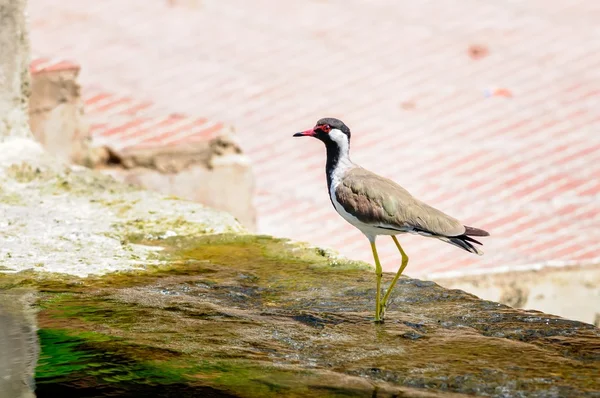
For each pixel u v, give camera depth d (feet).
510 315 28.27
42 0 90.58
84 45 82.48
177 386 24.21
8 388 24.25
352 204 28.84
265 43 84.07
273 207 61.52
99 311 28.58
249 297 29.94
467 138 69.31
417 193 62.13
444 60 80.79
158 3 90.68
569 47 82.17
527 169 64.95
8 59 39.34
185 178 49.03
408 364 25.16
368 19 88.12
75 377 24.75
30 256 32.30
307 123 72.18
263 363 25.36
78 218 35.37
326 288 30.66
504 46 82.64
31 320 27.96
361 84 77.51
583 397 23.24
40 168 38.52
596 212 59.57
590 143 68.18
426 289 30.42
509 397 23.43
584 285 51.65
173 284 30.76
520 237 56.75
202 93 75.97
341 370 24.91
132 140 49.55
